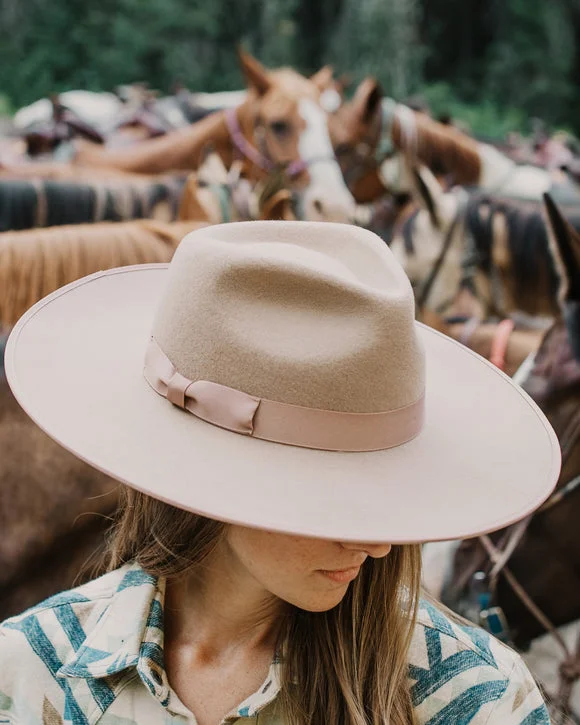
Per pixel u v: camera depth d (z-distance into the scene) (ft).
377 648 3.02
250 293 2.83
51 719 3.12
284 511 2.68
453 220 8.68
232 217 7.88
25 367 3.11
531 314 8.64
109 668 3.03
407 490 2.82
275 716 3.03
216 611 3.16
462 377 3.46
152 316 3.56
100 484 6.91
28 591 6.89
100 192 7.08
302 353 2.79
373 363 2.81
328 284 2.80
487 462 3.01
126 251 6.84
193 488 2.73
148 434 2.89
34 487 6.77
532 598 8.04
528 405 3.28
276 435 2.81
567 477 7.73
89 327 3.37
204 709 3.11
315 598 2.90
